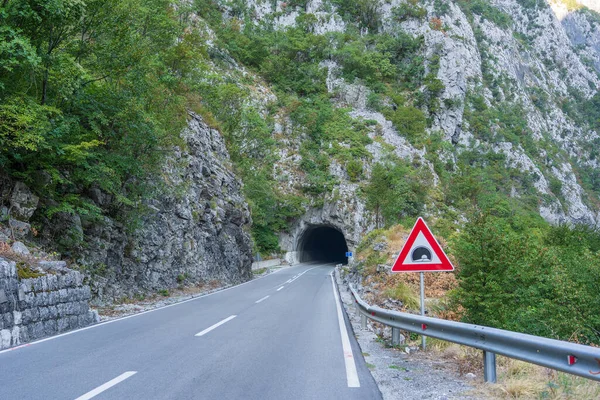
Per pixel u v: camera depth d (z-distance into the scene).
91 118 14.45
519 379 4.95
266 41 96.50
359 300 10.97
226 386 5.04
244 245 34.66
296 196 68.88
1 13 10.80
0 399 4.45
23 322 8.07
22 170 13.00
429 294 13.87
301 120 79.31
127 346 7.54
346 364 6.31
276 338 8.54
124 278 17.09
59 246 13.89
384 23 113.44
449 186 74.62
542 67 199.12
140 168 16.34
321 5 112.38
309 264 68.94
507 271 10.13
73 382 5.14
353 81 93.56
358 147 75.69
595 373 3.37
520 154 120.31
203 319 11.41
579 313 11.55
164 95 19.16
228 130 44.31
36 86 12.77
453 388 4.94
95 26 13.97
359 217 66.88
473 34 149.50
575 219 123.06
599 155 169.25
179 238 22.05
